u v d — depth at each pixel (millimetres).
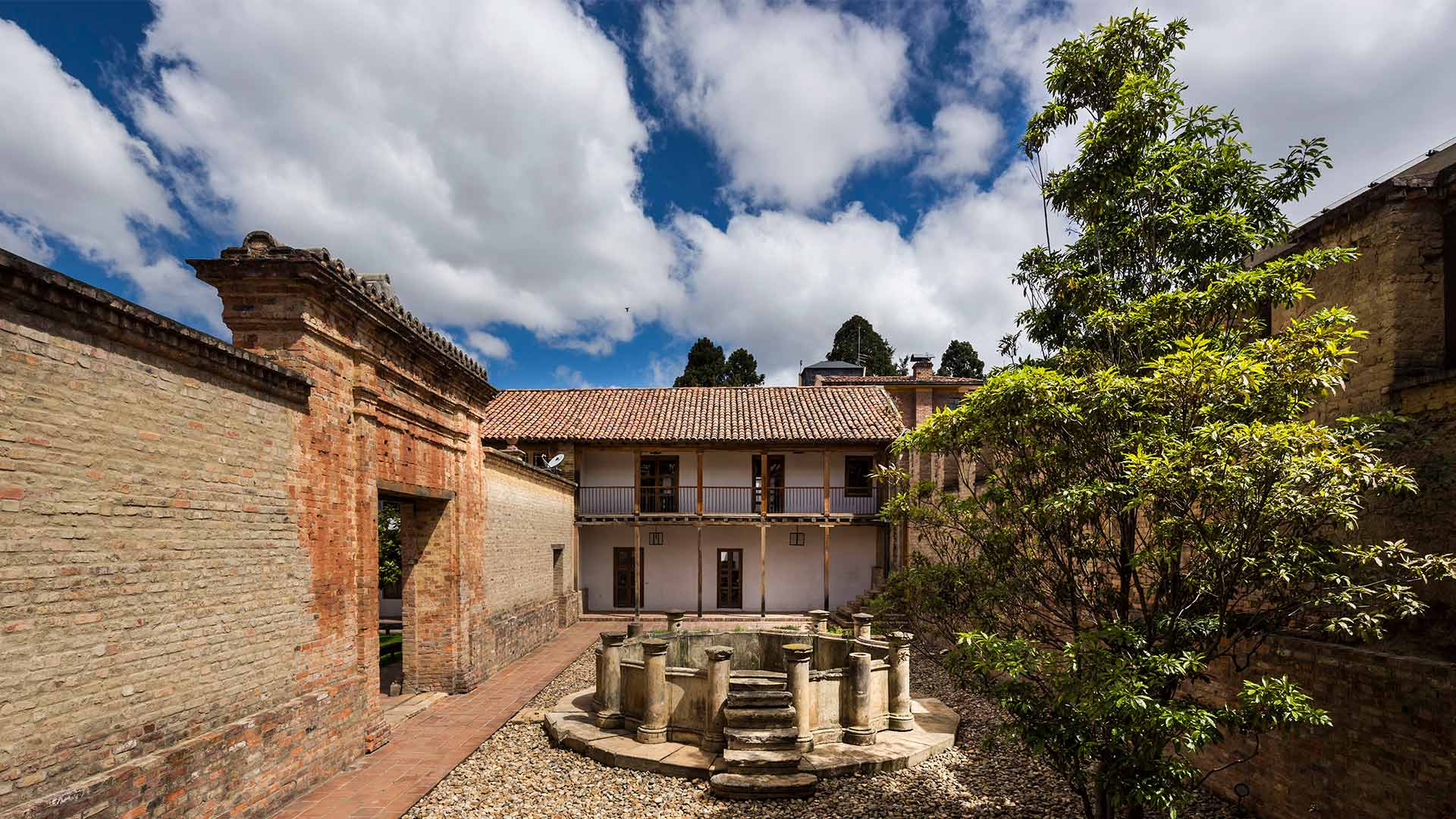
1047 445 5477
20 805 4230
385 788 7141
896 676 9141
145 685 5168
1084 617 6957
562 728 8977
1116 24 6223
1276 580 4879
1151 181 5734
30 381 4406
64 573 4590
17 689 4270
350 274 7762
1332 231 7195
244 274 7074
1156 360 5387
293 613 6922
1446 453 5781
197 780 5500
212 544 5883
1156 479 4527
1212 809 6852
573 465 21203
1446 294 6316
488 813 6727
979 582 6336
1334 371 4875
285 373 6742
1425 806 5039
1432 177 6398
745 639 11422
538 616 15977
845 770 7766
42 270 4359
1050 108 6645
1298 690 4629
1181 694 7676
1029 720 5234
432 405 10586
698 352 47625
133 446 5137
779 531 22562
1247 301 5199
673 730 8578
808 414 22828
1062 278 6441
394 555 19266
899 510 7098
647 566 22531
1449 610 5527
